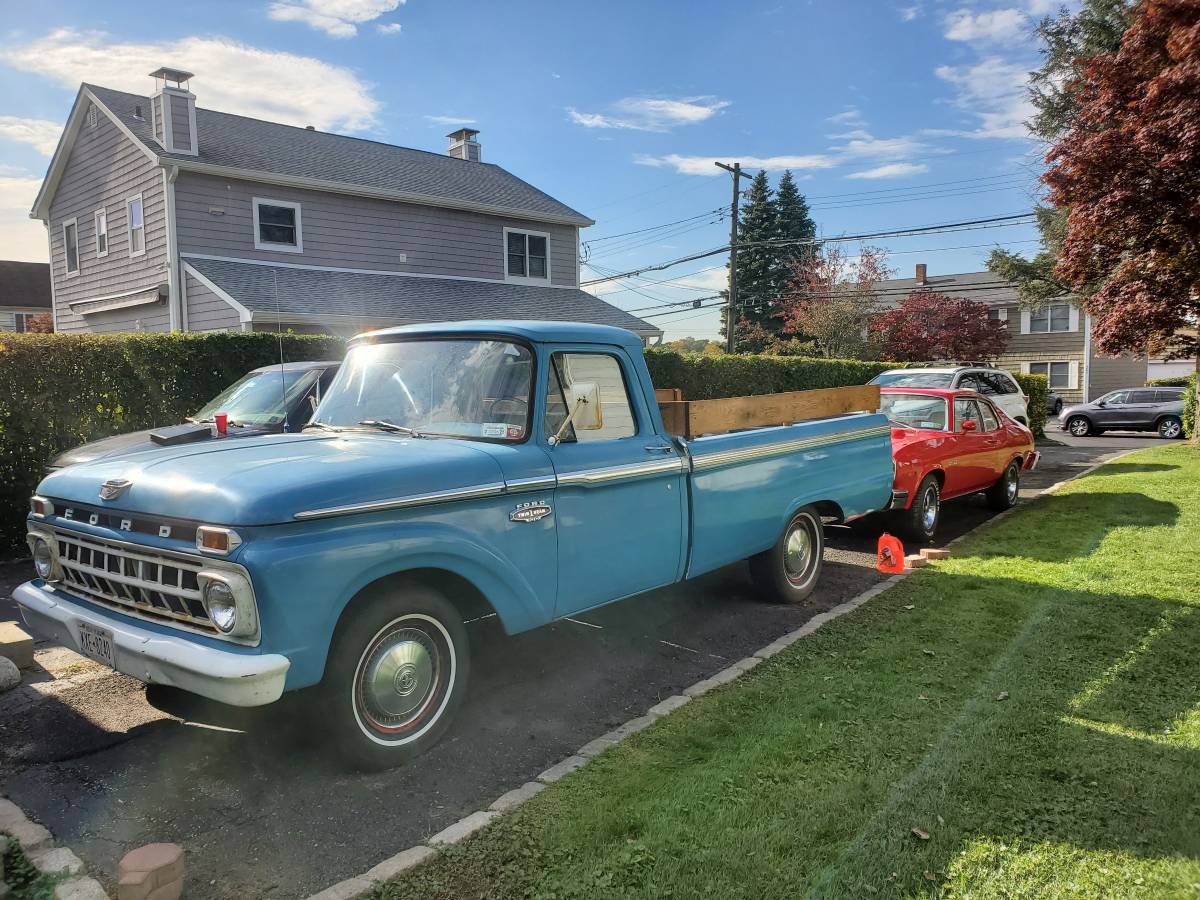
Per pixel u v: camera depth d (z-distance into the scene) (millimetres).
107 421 7898
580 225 23484
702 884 2617
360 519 3180
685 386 13570
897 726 3742
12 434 7293
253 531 2920
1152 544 7250
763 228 51500
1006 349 36031
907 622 5355
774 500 5535
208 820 3059
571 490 4023
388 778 3381
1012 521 8945
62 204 20547
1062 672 4375
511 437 3914
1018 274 27750
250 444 3834
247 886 2660
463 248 21141
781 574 5844
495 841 2871
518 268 22484
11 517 7352
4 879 2652
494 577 3666
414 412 4219
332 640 3201
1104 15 24391
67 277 20766
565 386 4145
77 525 3576
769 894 2566
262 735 3748
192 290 16531
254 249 17625
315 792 3262
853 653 4781
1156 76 11453
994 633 5074
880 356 33875
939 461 8172
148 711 4031
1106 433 25766
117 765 3490
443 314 18062
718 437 5078
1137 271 12844
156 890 2484
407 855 2783
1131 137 11477
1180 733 3600
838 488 6199
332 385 4691
